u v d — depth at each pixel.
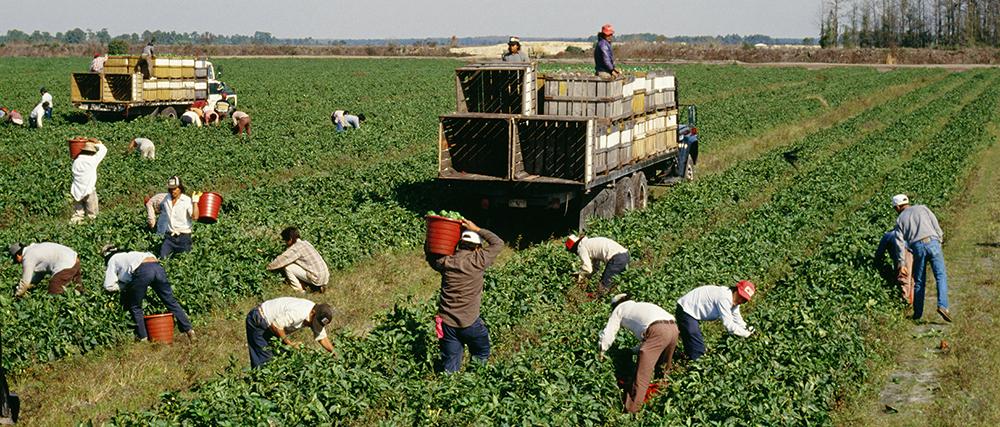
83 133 31.27
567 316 12.93
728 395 9.65
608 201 19.64
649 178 24.48
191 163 26.19
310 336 12.78
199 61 38.72
